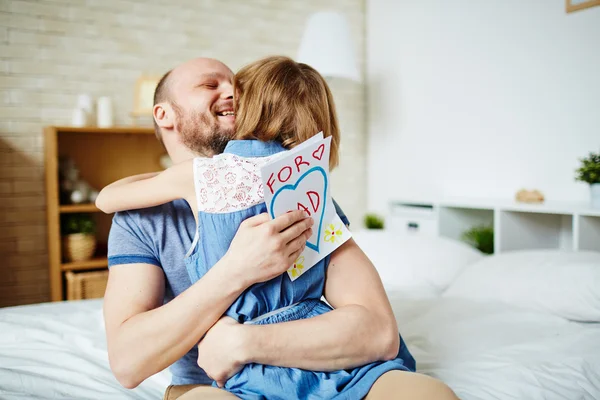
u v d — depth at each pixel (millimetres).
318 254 842
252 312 796
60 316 1589
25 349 1305
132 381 792
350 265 871
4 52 2693
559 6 2287
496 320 1425
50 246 2707
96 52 2895
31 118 2768
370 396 730
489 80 2662
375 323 800
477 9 2717
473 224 2668
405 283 1952
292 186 791
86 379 1136
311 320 776
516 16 2496
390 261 2064
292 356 748
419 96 3166
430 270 1990
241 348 738
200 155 1057
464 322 1419
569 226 2344
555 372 1101
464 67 2814
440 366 1168
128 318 821
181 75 1035
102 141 2980
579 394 1021
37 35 2758
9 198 2742
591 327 1409
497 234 2227
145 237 917
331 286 870
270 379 739
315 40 2889
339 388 759
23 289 2795
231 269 759
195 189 845
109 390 1095
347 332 770
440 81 2988
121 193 895
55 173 2582
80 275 2619
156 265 911
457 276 1946
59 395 1045
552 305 1512
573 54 2234
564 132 2289
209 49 3197
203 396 729
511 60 2531
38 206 2809
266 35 3377
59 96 2822
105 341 1393
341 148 3592
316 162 800
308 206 823
